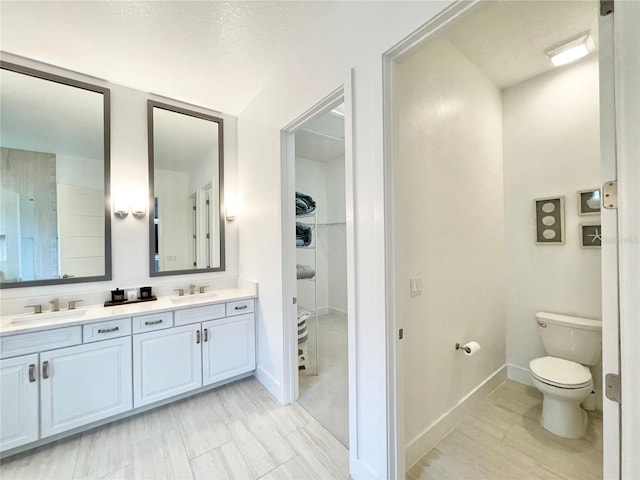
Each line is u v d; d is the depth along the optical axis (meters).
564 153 2.21
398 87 1.51
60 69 2.15
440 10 1.09
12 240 2.02
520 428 1.87
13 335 1.64
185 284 2.69
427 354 1.70
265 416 2.03
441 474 1.52
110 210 2.33
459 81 1.99
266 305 2.44
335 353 3.20
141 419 2.00
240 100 2.66
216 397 2.29
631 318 0.69
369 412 1.41
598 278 2.07
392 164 1.32
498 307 2.42
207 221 2.82
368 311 1.41
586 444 1.71
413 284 1.60
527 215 2.39
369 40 1.38
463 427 1.88
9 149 2.02
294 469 1.57
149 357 2.07
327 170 4.88
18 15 1.62
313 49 1.78
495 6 1.60
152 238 2.53
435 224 1.77
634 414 0.68
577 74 2.14
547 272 2.30
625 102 0.70
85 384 1.84
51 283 2.11
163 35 1.81
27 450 1.70
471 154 2.10
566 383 1.72
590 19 1.69
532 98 2.35
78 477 1.52
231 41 1.86
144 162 2.50
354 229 1.47
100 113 2.30
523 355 2.44
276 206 2.24
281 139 2.18
